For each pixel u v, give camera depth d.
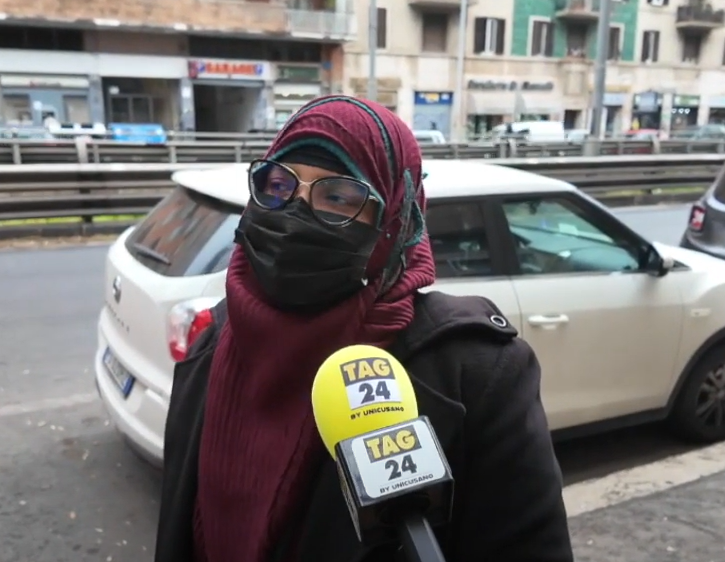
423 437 0.85
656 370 3.70
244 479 1.12
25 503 3.34
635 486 3.29
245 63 27.92
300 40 28.78
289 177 1.10
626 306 3.53
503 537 1.04
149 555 3.01
